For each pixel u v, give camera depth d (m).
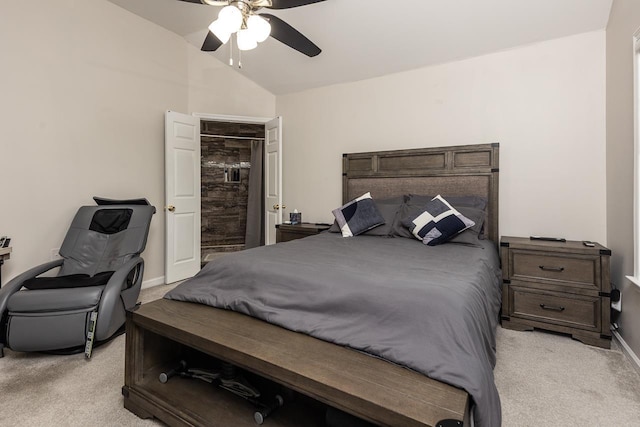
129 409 1.62
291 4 2.11
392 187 3.63
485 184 3.15
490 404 1.13
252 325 1.58
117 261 2.73
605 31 2.71
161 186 3.86
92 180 3.18
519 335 2.52
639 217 2.06
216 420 1.42
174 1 3.28
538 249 2.53
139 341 1.70
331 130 4.20
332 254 2.18
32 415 1.58
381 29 3.16
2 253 2.33
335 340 1.39
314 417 1.45
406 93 3.66
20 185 2.67
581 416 1.58
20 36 2.65
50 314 2.05
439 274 1.66
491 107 3.19
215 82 4.29
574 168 2.86
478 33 2.99
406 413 0.97
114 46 3.33
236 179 6.08
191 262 4.10
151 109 3.72
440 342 1.23
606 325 2.31
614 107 2.53
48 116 2.84
